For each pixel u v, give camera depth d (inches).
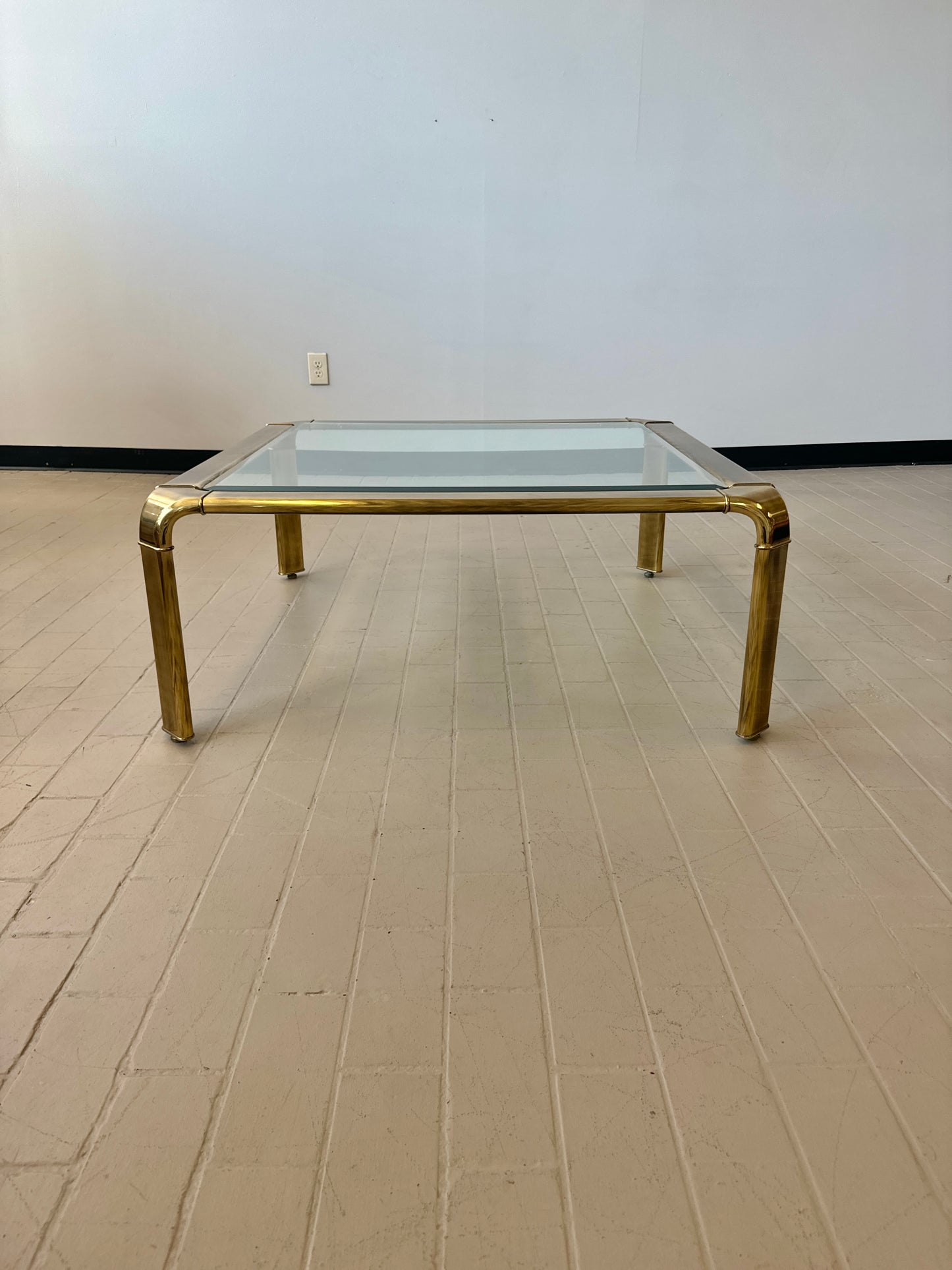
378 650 71.9
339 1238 27.6
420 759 55.5
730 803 50.6
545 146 118.6
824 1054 34.1
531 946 39.6
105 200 120.4
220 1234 27.7
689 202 122.2
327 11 112.5
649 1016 35.9
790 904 42.3
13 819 49.1
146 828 48.4
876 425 135.9
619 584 87.4
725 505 52.8
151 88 115.5
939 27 116.3
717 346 129.6
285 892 43.2
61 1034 35.0
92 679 66.7
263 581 88.3
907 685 65.2
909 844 46.9
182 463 132.5
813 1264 26.9
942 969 38.3
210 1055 34.1
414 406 130.5
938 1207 28.5
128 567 92.0
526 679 66.6
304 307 125.3
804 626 76.2
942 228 126.1
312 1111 31.7
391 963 38.6
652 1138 30.8
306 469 61.0
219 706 62.5
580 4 112.7
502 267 123.9
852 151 121.3
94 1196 28.8
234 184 119.6
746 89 117.4
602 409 131.8
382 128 117.3
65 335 126.7
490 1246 27.3
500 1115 31.6
